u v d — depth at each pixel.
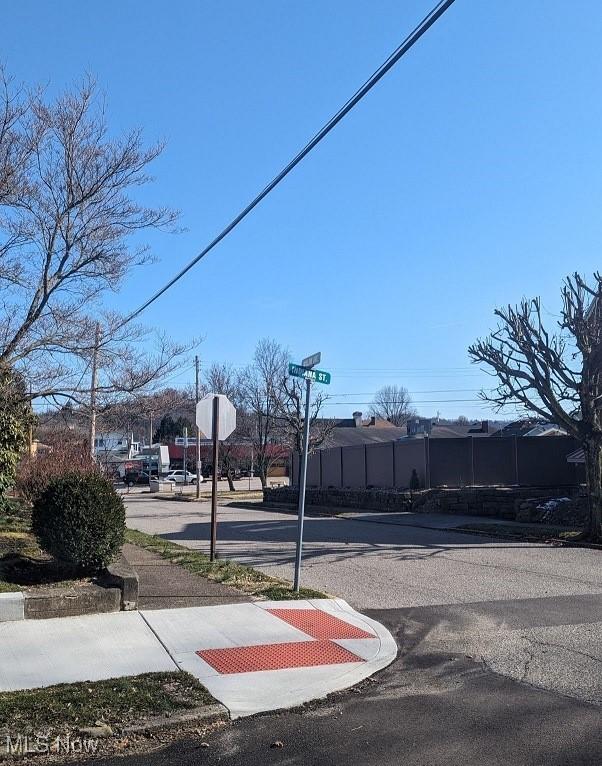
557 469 28.53
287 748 5.06
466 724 5.45
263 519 26.53
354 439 53.66
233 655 7.01
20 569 9.73
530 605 9.72
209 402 13.05
